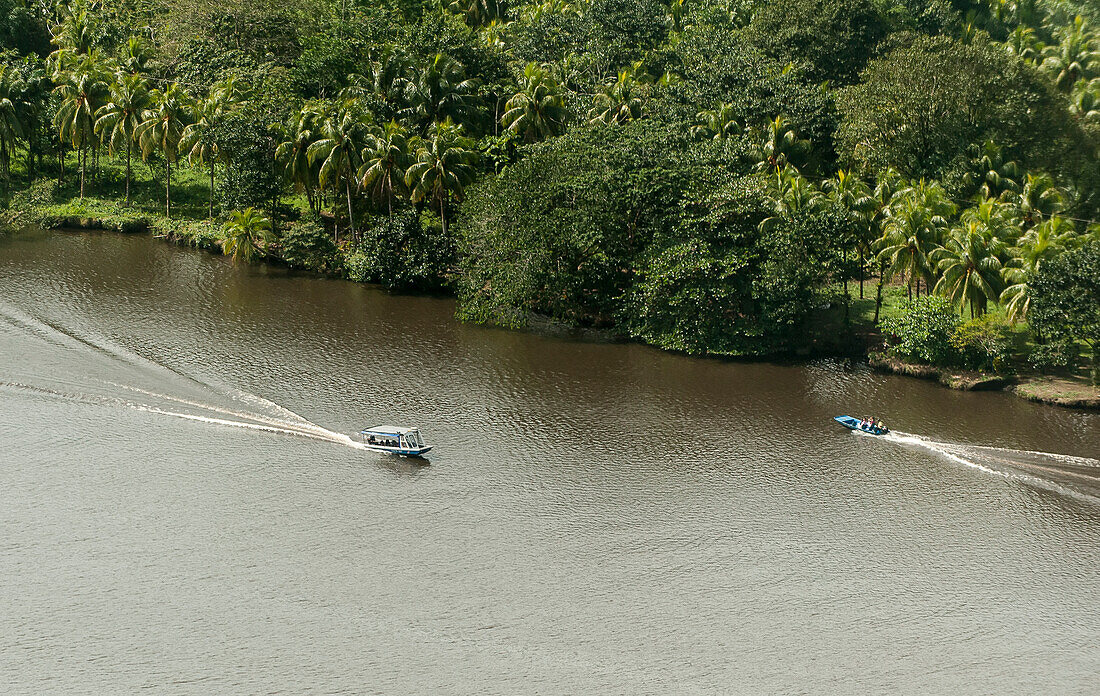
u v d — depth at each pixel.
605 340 96.50
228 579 54.25
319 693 45.75
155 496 62.34
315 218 121.50
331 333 93.81
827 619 53.00
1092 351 86.00
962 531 62.12
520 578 55.47
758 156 115.50
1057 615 53.94
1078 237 90.06
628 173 95.94
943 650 50.72
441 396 80.00
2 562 54.72
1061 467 70.69
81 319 92.12
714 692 46.84
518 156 120.56
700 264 89.44
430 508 62.41
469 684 46.72
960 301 92.31
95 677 46.25
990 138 117.44
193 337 89.88
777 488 66.88
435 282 111.69
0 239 120.56
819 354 94.38
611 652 49.53
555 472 67.81
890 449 73.12
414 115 120.88
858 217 98.62
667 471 68.69
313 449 69.62
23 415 72.00
